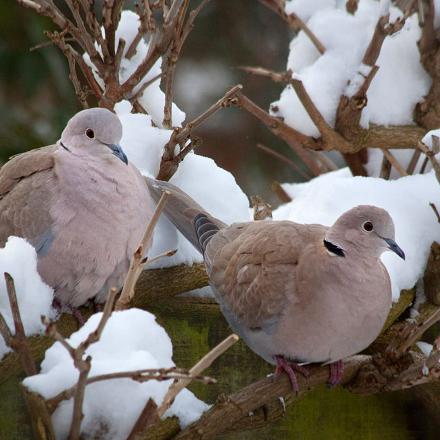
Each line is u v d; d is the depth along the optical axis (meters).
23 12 13.09
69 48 8.77
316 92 9.54
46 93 13.40
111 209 7.52
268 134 14.47
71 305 7.96
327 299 7.00
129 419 5.80
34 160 7.79
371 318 7.09
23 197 7.59
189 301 8.27
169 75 8.91
